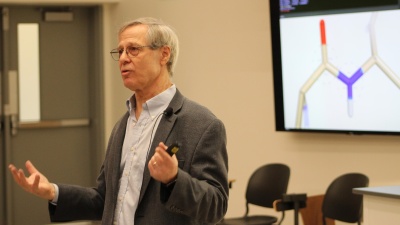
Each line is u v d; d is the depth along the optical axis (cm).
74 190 245
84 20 744
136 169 230
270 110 589
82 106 746
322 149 549
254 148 601
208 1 627
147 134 234
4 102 709
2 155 710
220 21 620
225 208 225
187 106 235
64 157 738
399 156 497
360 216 437
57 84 735
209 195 213
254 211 604
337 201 453
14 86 714
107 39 729
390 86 491
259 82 596
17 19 716
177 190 203
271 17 557
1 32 710
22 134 720
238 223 496
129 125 246
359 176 442
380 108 497
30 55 722
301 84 545
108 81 730
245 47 604
